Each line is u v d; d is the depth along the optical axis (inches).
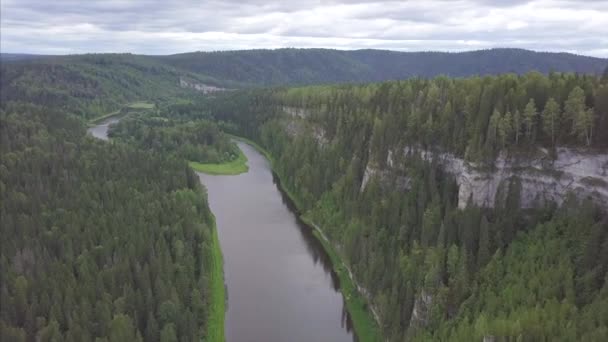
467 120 4234.7
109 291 3523.6
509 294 2950.3
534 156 3627.0
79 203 4896.7
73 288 3467.0
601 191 3275.1
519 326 2559.1
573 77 4079.7
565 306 2667.3
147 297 3398.1
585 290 2807.6
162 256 3934.5
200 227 4630.9
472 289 3159.5
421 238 3796.8
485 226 3393.2
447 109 4439.0
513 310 2783.0
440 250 3494.1
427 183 4291.3
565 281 2859.3
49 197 5004.9
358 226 4559.5
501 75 5049.2
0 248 3998.5
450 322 3024.1
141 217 4562.0
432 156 4468.5
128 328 3083.2
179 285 3641.7
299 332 3700.8
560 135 3565.5
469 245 3503.9
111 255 3981.3
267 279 4458.7
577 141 3442.4
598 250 2947.8
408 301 3376.0
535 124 3700.8
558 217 3393.2
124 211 4746.6
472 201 3863.2
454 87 5009.8
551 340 2481.5
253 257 4886.8
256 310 3969.0
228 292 4215.1
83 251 3875.5
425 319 3208.7
